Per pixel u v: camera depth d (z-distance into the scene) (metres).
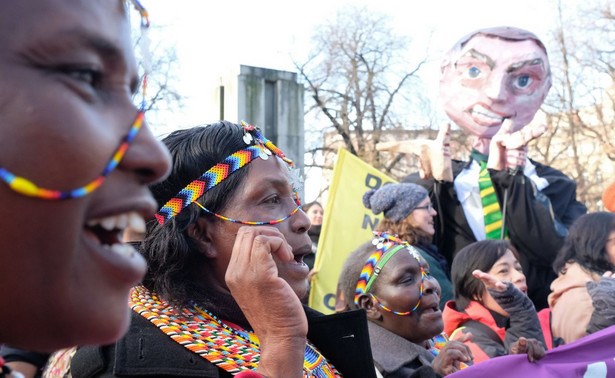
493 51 4.83
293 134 7.07
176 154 1.34
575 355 2.01
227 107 6.84
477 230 4.08
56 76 0.53
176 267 1.29
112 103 0.57
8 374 0.71
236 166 1.34
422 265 2.25
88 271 0.56
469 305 2.70
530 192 3.98
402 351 2.10
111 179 0.57
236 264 1.12
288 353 1.08
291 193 1.42
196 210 1.32
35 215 0.51
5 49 0.51
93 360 1.14
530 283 3.96
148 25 0.64
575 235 2.93
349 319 1.44
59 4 0.53
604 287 2.58
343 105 16.66
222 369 1.20
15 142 0.50
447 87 4.98
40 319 0.54
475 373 1.91
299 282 1.35
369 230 4.13
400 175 17.28
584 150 15.05
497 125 4.75
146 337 1.18
